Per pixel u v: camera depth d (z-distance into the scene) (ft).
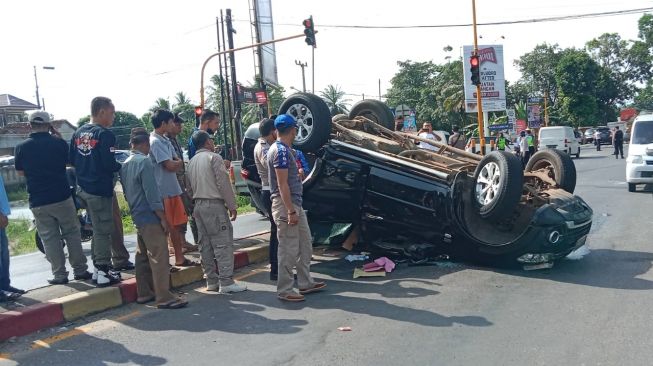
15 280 26.27
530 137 84.23
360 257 25.98
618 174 67.31
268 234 32.27
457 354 14.60
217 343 16.07
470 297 19.54
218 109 160.66
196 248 26.96
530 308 18.15
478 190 23.09
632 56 247.91
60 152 20.65
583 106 223.51
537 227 21.83
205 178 20.99
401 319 17.51
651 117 49.85
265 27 86.89
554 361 13.97
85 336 17.02
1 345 16.44
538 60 236.43
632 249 26.40
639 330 15.88
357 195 25.07
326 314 18.33
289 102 25.17
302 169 23.93
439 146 28.12
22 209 84.64
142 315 19.01
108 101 20.65
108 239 20.61
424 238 24.48
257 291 21.65
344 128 26.86
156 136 22.54
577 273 22.36
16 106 172.96
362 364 14.20
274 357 14.87
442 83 206.59
